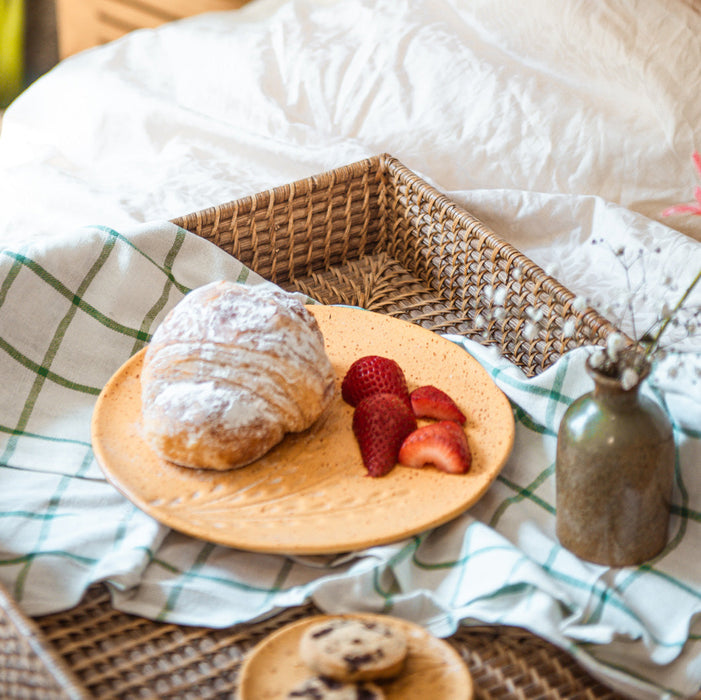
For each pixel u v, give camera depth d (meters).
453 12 1.41
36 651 0.79
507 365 0.97
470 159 1.28
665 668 0.83
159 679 0.81
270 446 0.91
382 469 0.90
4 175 1.34
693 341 1.05
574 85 1.29
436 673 0.79
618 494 0.84
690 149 1.23
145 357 0.94
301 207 1.13
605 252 1.18
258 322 0.92
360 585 0.84
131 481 0.89
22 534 0.87
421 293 1.13
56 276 1.02
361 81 1.35
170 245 1.05
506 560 0.84
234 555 0.87
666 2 1.27
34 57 2.06
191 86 1.46
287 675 0.79
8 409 0.98
